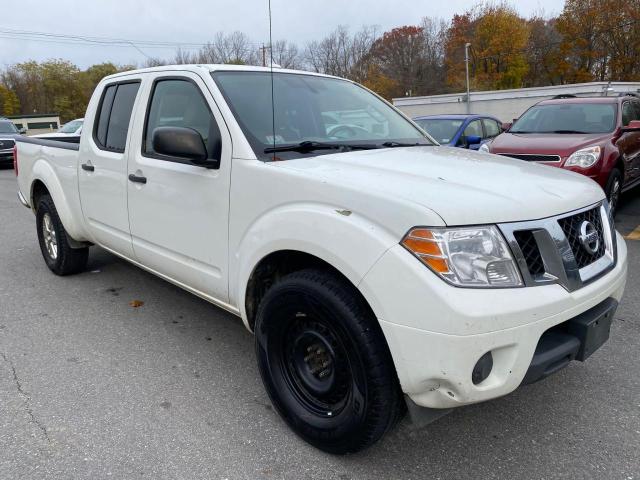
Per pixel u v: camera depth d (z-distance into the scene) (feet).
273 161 9.08
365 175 8.11
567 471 8.07
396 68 208.85
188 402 9.93
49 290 15.98
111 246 13.79
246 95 10.39
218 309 14.49
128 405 9.80
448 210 6.82
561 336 7.57
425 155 10.05
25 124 188.03
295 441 8.79
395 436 8.94
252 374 11.02
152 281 16.76
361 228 7.14
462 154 10.57
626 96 27.76
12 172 54.65
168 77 11.43
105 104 13.60
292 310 8.20
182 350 12.07
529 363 7.00
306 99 11.34
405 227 6.84
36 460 8.24
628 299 14.78
